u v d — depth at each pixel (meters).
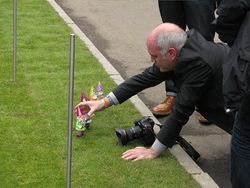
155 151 5.02
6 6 10.56
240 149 3.53
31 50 7.98
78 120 5.32
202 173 4.85
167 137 4.95
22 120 5.68
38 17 9.85
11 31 8.90
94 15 10.58
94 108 5.36
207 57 4.81
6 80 6.73
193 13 5.93
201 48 4.83
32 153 5.06
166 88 6.16
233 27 3.57
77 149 5.14
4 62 7.38
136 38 9.27
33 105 6.05
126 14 10.75
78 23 10.02
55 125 5.59
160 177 4.75
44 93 6.39
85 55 7.88
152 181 4.68
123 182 4.65
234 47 3.50
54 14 10.11
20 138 5.32
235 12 3.48
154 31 4.85
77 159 4.97
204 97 5.00
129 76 7.59
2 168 4.82
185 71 4.82
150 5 11.45
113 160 4.98
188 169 4.90
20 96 6.28
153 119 5.95
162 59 4.85
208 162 5.28
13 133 5.41
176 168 4.90
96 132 5.47
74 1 11.53
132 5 11.41
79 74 7.11
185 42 4.82
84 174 4.75
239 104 3.46
